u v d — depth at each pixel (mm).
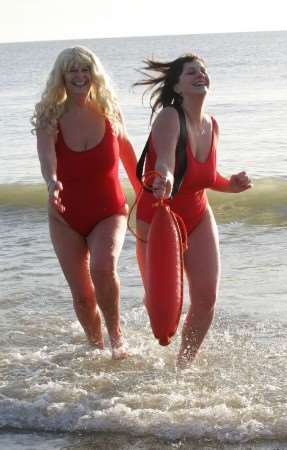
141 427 4859
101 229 5926
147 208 5605
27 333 6766
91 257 5867
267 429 4746
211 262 5590
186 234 5551
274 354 6047
